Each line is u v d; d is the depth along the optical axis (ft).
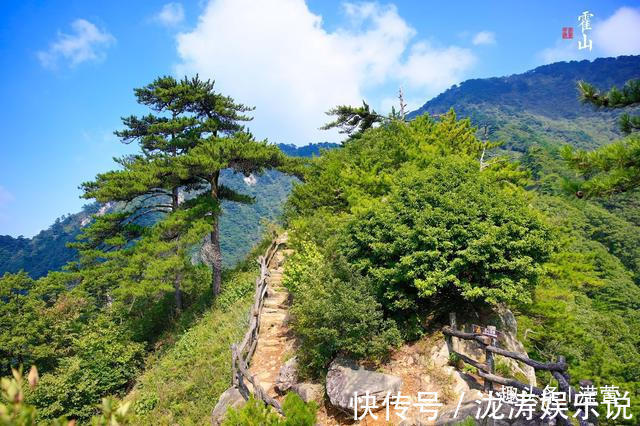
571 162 20.90
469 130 61.72
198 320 54.75
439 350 25.93
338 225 41.78
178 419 31.63
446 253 25.94
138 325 65.16
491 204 28.48
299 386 27.04
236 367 31.73
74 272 59.77
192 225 58.08
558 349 44.75
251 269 63.93
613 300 103.30
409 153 48.39
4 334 59.11
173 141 62.95
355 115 79.15
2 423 5.83
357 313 26.00
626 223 132.05
